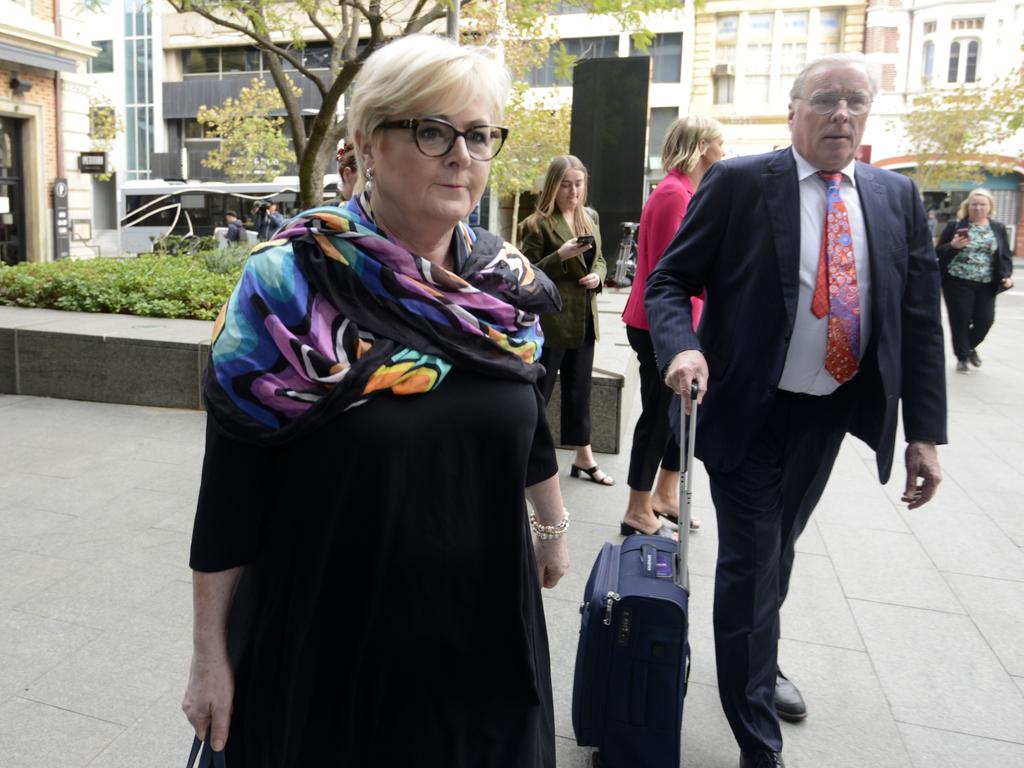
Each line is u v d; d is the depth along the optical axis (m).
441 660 1.54
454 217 1.47
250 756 1.48
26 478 4.85
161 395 6.55
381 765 1.53
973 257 8.98
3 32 15.85
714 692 2.93
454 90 1.41
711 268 2.51
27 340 6.79
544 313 1.62
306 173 8.78
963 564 4.04
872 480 5.34
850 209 2.38
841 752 2.61
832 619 3.46
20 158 17.47
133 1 39.31
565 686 2.90
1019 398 7.94
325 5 9.13
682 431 2.33
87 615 3.25
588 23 32.06
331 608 1.48
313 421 1.36
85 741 2.51
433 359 1.44
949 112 28.58
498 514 1.53
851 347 2.38
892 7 31.67
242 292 1.39
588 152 11.30
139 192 31.38
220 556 1.44
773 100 32.56
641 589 2.31
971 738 2.69
